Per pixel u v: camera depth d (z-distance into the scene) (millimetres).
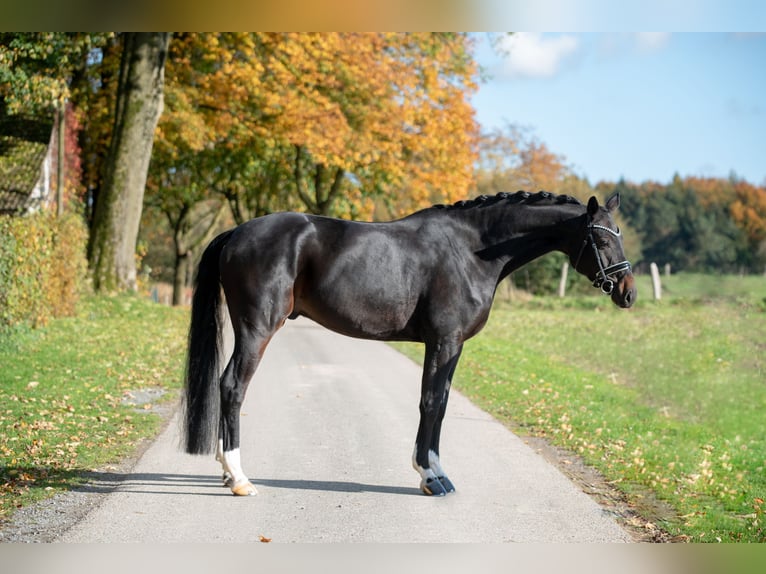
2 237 13430
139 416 9516
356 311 6770
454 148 32656
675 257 49562
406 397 11367
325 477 7316
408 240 6902
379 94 29453
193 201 38469
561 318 26750
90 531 5754
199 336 6887
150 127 23453
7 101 17438
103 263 22859
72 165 27406
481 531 5977
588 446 8859
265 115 27750
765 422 11094
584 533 5984
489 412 10797
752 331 21984
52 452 7723
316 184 34000
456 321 6867
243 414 9945
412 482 7230
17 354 12977
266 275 6676
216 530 5871
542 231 7098
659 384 13945
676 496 7000
